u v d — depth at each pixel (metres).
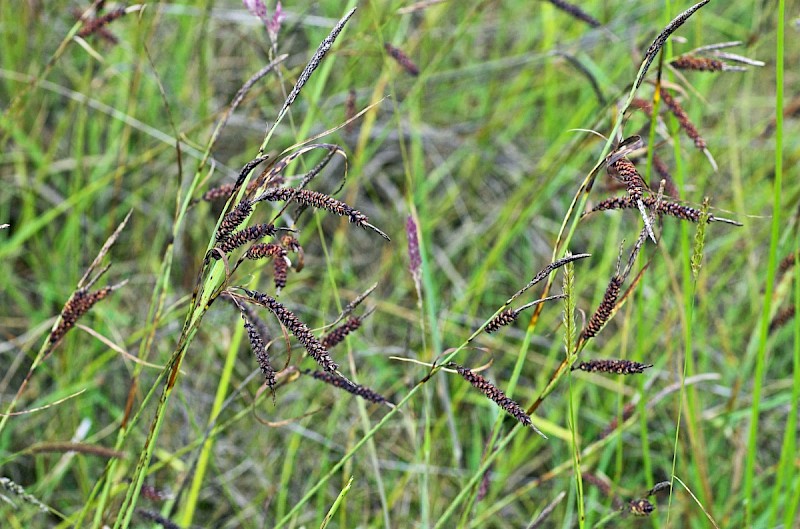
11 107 1.04
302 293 1.32
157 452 1.06
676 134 0.94
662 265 1.30
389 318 1.30
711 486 1.11
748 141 1.32
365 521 1.07
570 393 0.84
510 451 1.13
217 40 1.53
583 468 1.04
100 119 1.33
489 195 1.49
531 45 1.62
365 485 1.12
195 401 1.17
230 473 1.12
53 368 1.16
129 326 1.23
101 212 1.34
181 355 0.84
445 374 1.10
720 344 1.32
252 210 0.83
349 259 1.39
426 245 1.29
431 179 1.39
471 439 1.19
